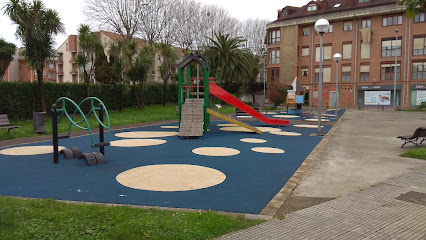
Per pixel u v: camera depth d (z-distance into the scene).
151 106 34.09
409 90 43.91
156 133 15.18
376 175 6.98
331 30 49.28
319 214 4.54
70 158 8.84
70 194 5.56
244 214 4.54
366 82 46.81
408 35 43.66
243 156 9.40
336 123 21.58
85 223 3.90
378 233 3.94
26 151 10.04
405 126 19.09
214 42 38.47
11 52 32.41
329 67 49.62
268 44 54.66
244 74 39.53
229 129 17.41
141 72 28.48
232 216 4.44
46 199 4.92
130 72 28.39
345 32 48.12
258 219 4.32
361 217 4.45
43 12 17.66
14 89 18.11
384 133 15.47
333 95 49.53
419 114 31.20
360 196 5.41
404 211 4.71
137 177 6.80
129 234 3.58
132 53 28.47
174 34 43.75
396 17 44.44
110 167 7.79
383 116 28.52
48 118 19.11
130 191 5.77
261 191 5.82
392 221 4.32
